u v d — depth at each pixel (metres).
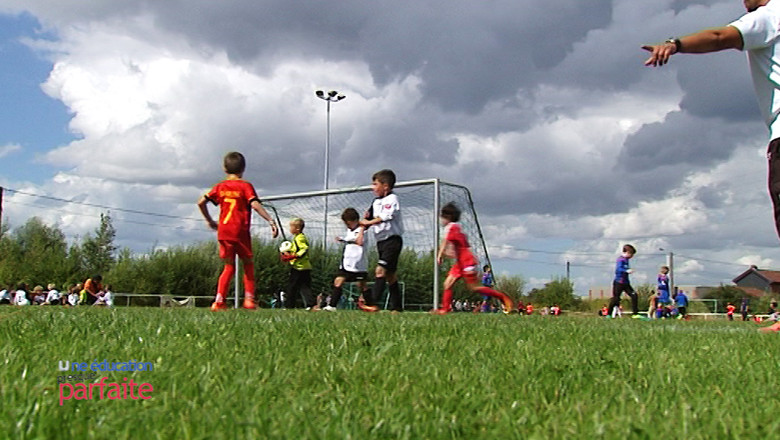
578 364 2.92
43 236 60.25
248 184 9.23
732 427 1.77
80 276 46.62
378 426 1.74
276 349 3.11
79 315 5.68
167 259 42.50
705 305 40.50
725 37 4.79
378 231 10.59
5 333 3.55
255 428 1.68
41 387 2.12
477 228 18.61
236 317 5.65
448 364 2.82
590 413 1.93
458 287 29.73
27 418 1.75
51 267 45.47
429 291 22.00
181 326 4.31
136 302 41.06
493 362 2.88
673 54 4.70
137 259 42.38
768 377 2.69
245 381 2.26
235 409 1.89
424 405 2.02
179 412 1.86
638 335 4.79
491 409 2.01
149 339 3.48
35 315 5.46
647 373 2.75
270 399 2.07
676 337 4.62
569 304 54.00
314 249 21.81
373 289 10.62
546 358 3.11
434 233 17.81
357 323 5.11
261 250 33.25
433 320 6.00
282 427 1.71
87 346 3.12
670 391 2.35
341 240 12.55
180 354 2.89
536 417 1.88
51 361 2.63
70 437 1.64
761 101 5.25
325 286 22.70
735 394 2.30
